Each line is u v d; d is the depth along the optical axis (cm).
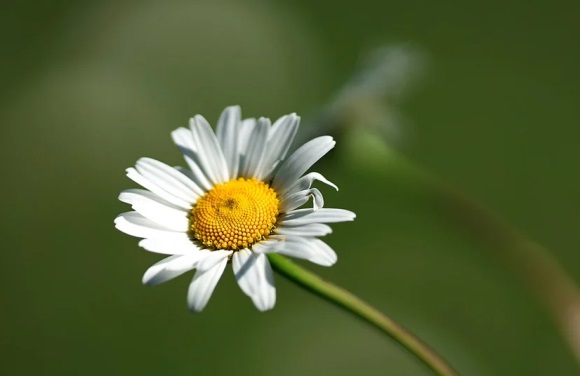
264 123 37
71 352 52
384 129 48
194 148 37
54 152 61
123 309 53
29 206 59
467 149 60
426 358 36
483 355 50
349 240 53
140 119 62
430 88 63
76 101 62
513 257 46
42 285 56
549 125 60
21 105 63
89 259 56
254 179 37
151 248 35
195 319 51
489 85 63
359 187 52
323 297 36
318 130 46
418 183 46
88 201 59
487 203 58
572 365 49
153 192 36
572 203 56
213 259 35
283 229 35
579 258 54
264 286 35
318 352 50
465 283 52
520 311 50
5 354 53
